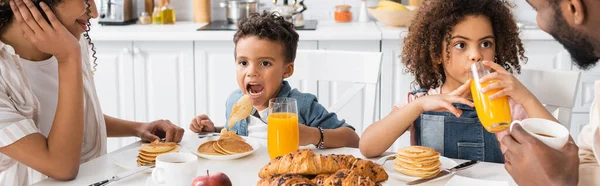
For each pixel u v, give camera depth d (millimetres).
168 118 3248
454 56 1662
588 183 1161
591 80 3127
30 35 1438
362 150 1581
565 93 1743
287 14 3189
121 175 1363
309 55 2104
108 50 3168
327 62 2086
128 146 1673
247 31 1783
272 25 1796
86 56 1828
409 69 1856
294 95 1853
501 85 1281
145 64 3182
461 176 1334
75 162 1415
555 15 790
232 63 3166
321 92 3168
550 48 3062
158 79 3197
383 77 3117
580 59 828
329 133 1647
